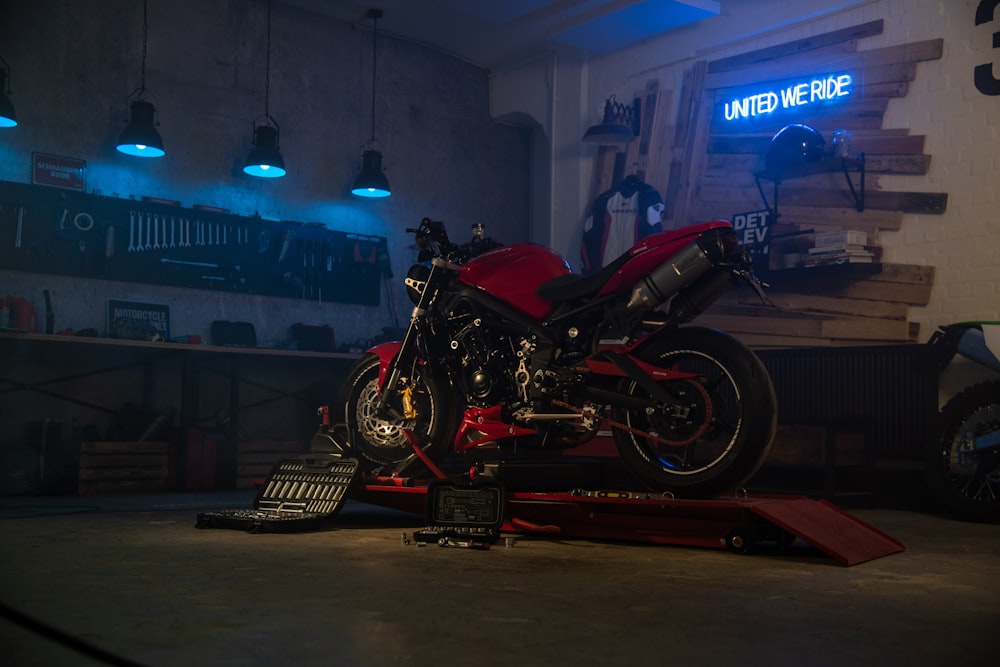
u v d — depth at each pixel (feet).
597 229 24.67
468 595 7.16
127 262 20.90
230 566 8.56
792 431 17.10
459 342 11.60
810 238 20.52
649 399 10.23
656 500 10.13
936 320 18.57
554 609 6.65
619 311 10.52
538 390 10.87
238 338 22.16
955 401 15.62
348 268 24.52
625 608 6.74
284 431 23.29
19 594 7.06
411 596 7.09
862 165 19.66
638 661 5.19
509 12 23.12
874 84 19.80
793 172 20.92
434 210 26.68
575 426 11.00
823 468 16.67
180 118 22.18
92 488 18.81
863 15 20.12
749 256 10.20
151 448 19.74
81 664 5.00
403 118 26.21
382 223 25.62
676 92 23.79
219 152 22.77
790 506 10.14
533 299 11.18
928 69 18.98
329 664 5.04
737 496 11.62
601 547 10.33
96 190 20.83
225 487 20.85
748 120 22.15
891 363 18.40
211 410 22.40
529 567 8.71
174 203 21.63
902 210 19.22
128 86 21.39
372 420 13.10
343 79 25.08
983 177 18.04
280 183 23.79
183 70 22.27
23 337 17.84
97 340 18.57
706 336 10.19
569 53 26.40
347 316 24.61
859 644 5.70
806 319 20.33
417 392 12.79
